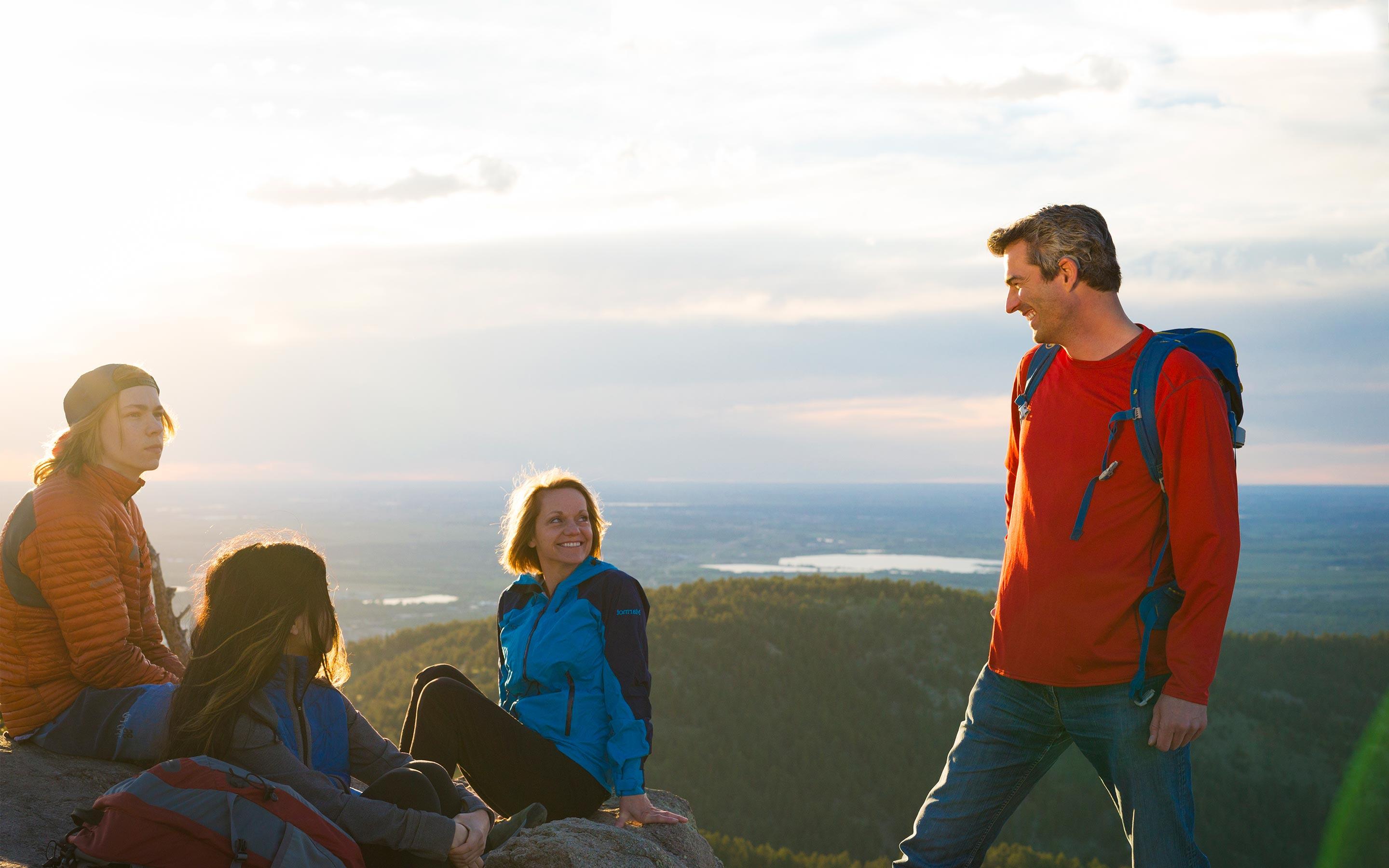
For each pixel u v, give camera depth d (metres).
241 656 2.65
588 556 3.82
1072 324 3.00
